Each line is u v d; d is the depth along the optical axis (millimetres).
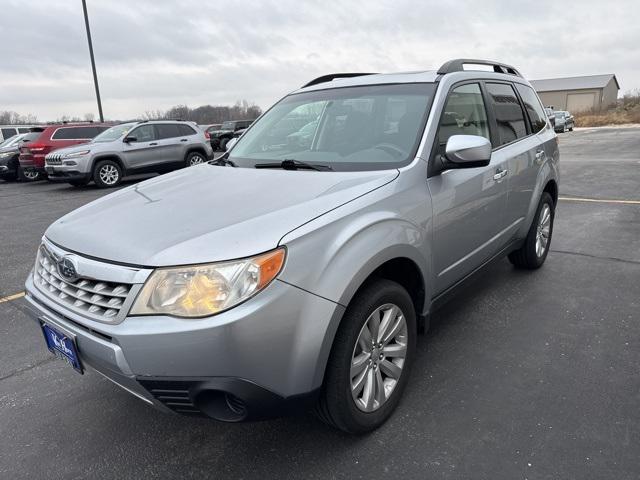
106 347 1947
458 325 3607
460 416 2580
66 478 2287
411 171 2652
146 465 2350
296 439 2475
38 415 2768
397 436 2453
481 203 3225
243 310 1858
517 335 3424
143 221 2248
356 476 2211
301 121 3400
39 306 2348
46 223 8312
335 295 2086
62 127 14703
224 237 1976
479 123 3432
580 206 7559
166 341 1844
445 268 2947
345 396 2246
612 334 3385
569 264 4820
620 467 2178
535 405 2641
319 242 2084
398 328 2561
